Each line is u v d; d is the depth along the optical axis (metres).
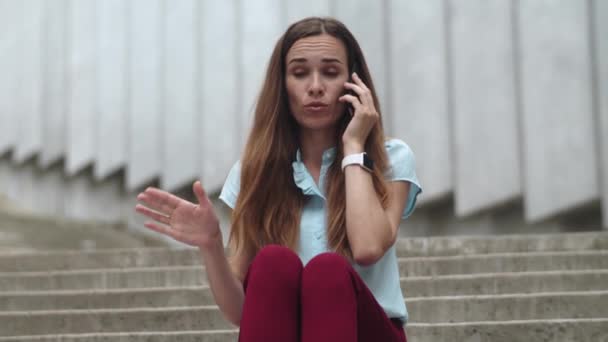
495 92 9.29
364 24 10.28
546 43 8.88
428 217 10.27
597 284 4.51
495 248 5.40
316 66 2.52
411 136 9.91
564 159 8.73
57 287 5.23
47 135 13.88
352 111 2.56
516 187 9.11
